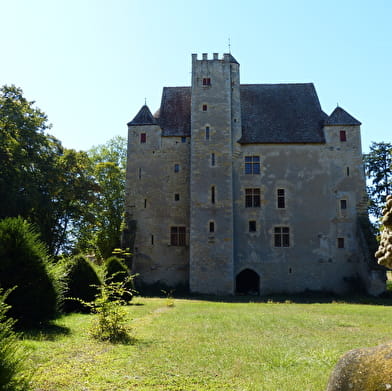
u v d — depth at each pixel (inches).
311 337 434.3
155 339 408.5
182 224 1373.0
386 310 756.6
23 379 199.6
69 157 1317.7
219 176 1314.0
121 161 1860.2
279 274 1295.5
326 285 1284.4
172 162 1411.2
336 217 1326.3
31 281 446.0
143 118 1446.9
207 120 1354.6
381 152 1695.4
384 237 157.2
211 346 374.9
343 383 148.9
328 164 1357.0
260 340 410.9
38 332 415.2
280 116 1448.1
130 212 1385.3
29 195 1071.6
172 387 256.7
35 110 1266.0
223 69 1395.2
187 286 1328.7
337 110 1403.8
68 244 1411.2
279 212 1333.7
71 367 291.9
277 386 259.3
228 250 1264.8
